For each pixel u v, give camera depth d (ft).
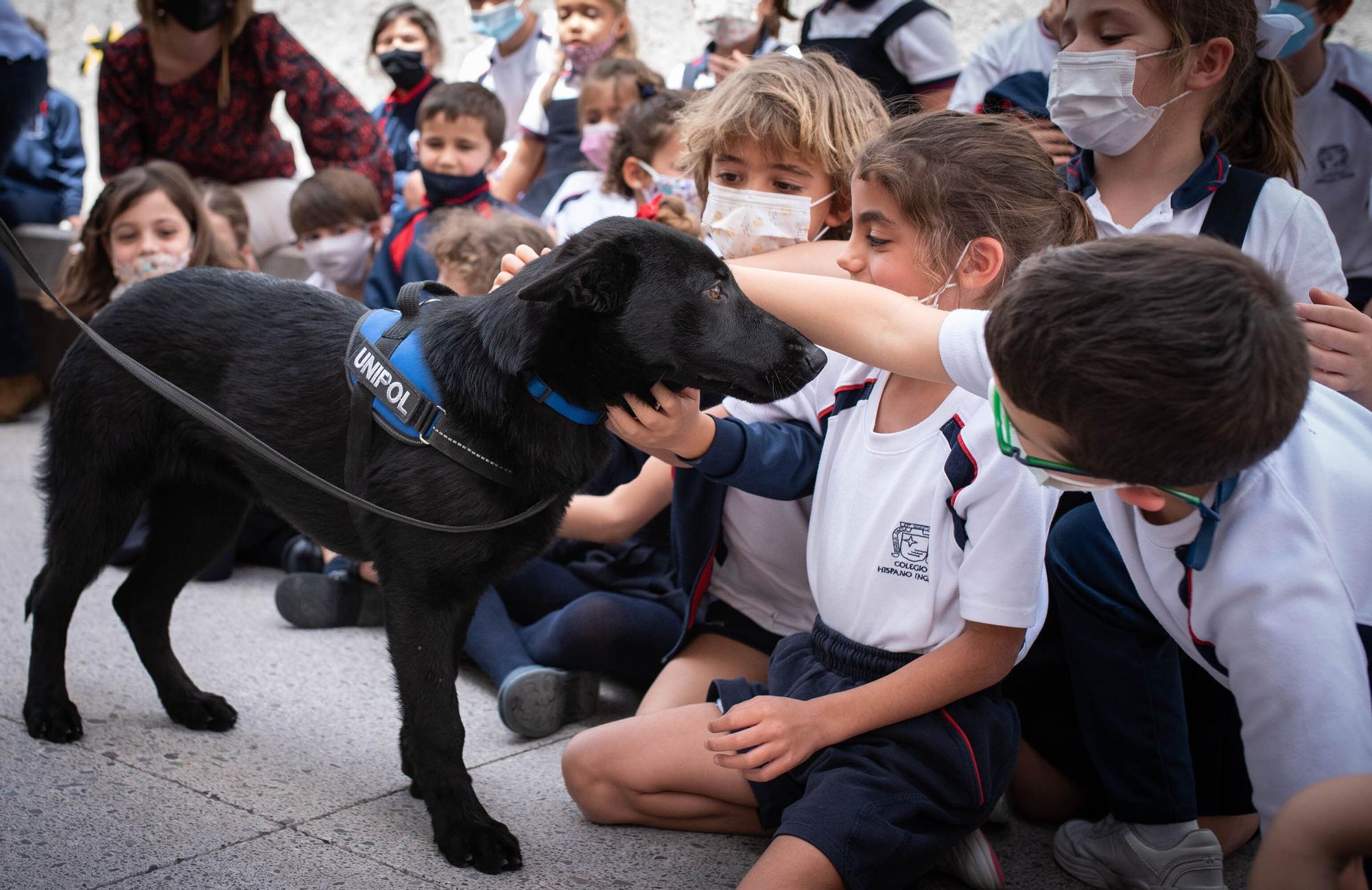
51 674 8.68
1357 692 4.89
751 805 7.39
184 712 8.98
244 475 8.63
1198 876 6.98
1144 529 5.67
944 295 7.02
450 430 7.09
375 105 29.22
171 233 13.65
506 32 20.10
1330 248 8.57
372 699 9.89
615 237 6.82
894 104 12.25
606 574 10.44
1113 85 8.46
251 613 12.12
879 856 6.22
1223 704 7.66
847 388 7.52
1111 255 4.83
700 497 8.64
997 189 6.81
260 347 8.20
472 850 7.04
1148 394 4.61
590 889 6.88
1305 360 4.76
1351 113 12.26
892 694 6.53
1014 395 5.03
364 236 16.05
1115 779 7.23
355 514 7.52
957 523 6.63
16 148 23.72
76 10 34.65
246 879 6.72
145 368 8.32
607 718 9.82
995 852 7.86
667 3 23.61
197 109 18.63
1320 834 4.33
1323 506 5.31
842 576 7.09
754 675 8.79
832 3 14.97
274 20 18.56
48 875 6.60
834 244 9.06
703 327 6.87
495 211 14.60
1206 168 8.73
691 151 9.91
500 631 9.98
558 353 6.91
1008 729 6.91
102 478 8.57
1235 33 8.38
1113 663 7.13
